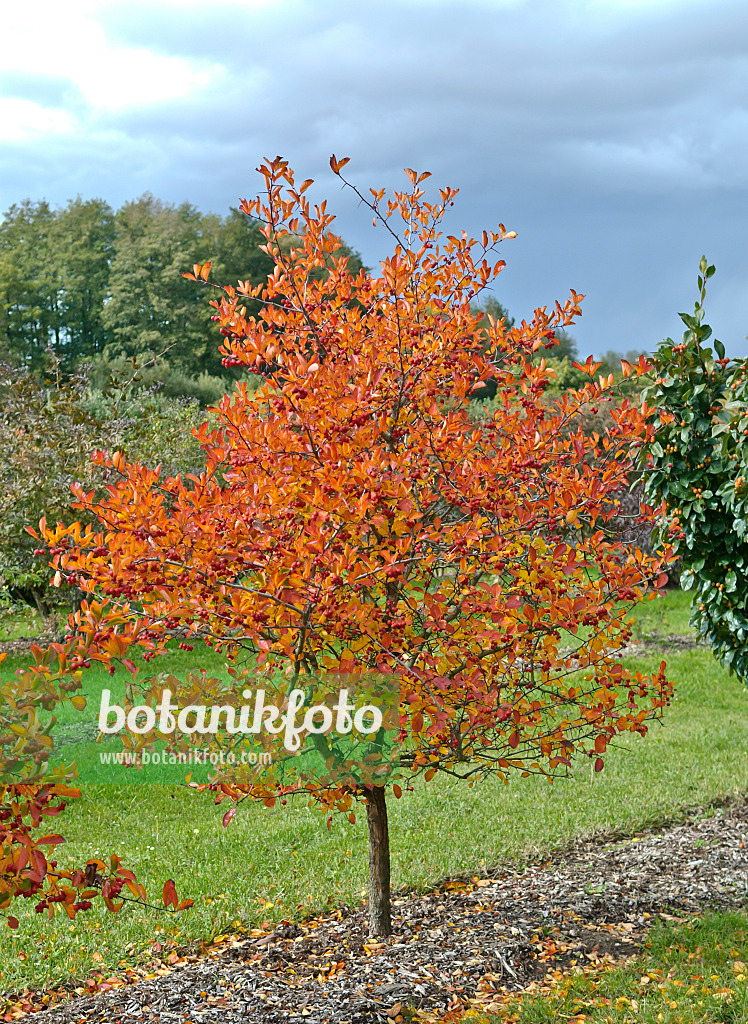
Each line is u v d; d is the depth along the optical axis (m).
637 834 6.39
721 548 6.45
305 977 4.26
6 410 11.80
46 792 2.98
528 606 3.96
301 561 3.50
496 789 7.44
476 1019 3.71
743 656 6.64
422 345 4.33
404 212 4.58
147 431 12.66
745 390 6.03
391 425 4.21
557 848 6.08
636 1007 3.73
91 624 3.19
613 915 4.93
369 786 4.41
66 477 10.16
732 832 6.21
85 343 51.25
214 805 7.25
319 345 4.35
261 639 3.74
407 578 4.10
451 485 4.03
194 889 5.38
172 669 9.89
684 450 6.29
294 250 4.32
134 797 7.38
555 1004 3.82
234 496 3.68
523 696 4.23
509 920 4.86
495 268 4.56
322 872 5.69
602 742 4.18
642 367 4.53
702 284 6.27
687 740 8.71
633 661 11.87
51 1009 4.09
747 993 3.76
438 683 3.45
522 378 4.52
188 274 4.18
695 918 4.76
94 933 4.87
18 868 2.84
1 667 10.12
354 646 3.74
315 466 3.81
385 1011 3.89
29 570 10.35
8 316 50.03
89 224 53.38
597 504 4.02
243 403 4.21
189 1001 4.05
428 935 4.68
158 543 3.49
